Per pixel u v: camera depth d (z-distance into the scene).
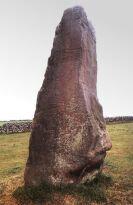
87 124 17.67
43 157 17.78
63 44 18.55
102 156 18.34
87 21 19.39
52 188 17.12
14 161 29.44
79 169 17.53
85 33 18.80
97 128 18.03
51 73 18.52
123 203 16.88
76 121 17.73
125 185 18.94
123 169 22.59
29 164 18.00
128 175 21.00
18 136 43.72
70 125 17.73
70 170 17.44
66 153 17.56
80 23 18.62
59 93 18.11
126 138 38.91
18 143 38.84
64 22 18.81
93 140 17.61
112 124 52.66
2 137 43.12
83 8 19.39
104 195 17.17
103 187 18.19
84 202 16.44
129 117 57.69
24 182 18.25
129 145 34.16
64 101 17.97
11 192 18.02
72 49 18.34
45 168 17.62
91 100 18.48
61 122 17.83
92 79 19.11
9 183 19.61
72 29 18.55
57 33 18.97
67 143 17.62
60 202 16.31
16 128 46.69
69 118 17.80
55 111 18.00
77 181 17.66
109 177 19.27
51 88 18.31
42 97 18.42
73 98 17.92
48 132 17.91
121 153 29.52
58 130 17.78
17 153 33.25
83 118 17.72
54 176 17.41
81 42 18.34
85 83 18.36
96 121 18.27
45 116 18.11
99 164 18.48
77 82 18.00
